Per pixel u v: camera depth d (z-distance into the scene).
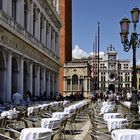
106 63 195.75
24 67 47.22
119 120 15.35
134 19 20.36
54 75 75.19
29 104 35.41
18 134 12.45
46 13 63.19
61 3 93.31
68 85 99.38
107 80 194.62
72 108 23.89
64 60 97.12
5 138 11.32
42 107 24.94
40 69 58.31
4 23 34.25
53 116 18.53
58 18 77.56
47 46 66.75
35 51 51.81
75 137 17.00
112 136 11.23
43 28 60.88
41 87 59.88
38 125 17.92
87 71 99.19
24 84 47.62
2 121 14.22
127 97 64.75
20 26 42.78
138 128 18.14
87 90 98.88
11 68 39.47
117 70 194.25
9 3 38.41
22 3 43.97
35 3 52.53
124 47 20.92
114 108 27.00
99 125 17.28
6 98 37.62
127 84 194.88
